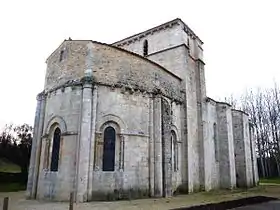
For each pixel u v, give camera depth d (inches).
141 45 1116.5
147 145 682.2
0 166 1626.5
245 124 1280.8
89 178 556.1
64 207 480.7
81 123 581.0
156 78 766.5
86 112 585.9
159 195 648.4
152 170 665.0
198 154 953.5
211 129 1093.1
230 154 1119.0
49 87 716.7
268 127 2041.1
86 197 542.9
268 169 2090.3
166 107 735.7
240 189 1063.0
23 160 1454.2
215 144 1120.2
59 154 603.5
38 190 642.8
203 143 960.3
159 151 679.1
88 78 612.7
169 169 691.4
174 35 1010.1
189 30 1073.5
